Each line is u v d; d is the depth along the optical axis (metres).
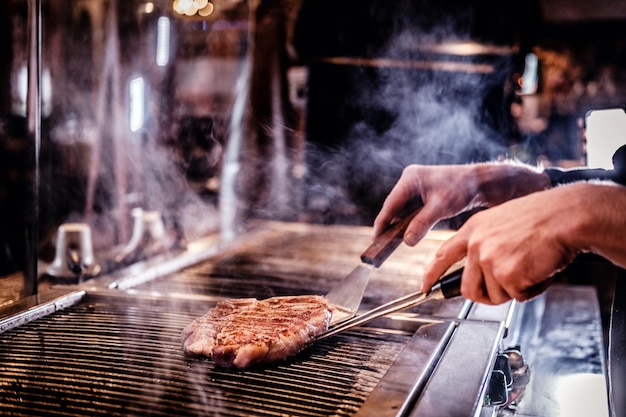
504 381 0.99
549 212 0.83
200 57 2.53
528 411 1.22
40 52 1.24
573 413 1.22
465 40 2.21
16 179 2.30
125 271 1.41
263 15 2.36
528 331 1.60
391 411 0.84
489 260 0.84
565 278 2.22
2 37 2.25
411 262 1.58
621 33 2.73
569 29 2.78
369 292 1.34
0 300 1.24
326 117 2.45
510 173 1.22
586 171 1.27
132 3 2.33
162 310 1.21
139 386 0.92
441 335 1.08
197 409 0.87
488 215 0.88
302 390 0.92
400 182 1.20
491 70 2.22
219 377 0.95
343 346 1.06
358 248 1.72
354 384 0.94
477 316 1.18
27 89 1.21
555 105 2.76
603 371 1.38
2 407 0.86
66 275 1.35
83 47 2.41
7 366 0.96
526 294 0.85
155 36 2.40
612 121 1.47
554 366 1.41
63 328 1.11
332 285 1.39
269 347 0.97
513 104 2.38
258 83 2.47
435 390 0.89
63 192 2.39
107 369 0.96
